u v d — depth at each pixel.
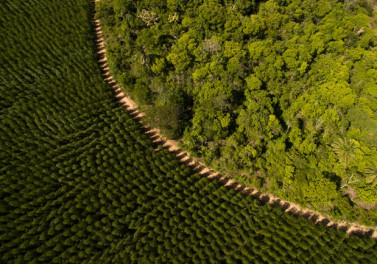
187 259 47.69
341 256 49.31
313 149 59.53
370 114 63.34
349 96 65.31
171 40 82.62
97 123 64.75
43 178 54.75
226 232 51.12
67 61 75.62
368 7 97.38
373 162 56.44
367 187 54.81
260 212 53.78
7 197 51.72
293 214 57.03
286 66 74.56
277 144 60.88
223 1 93.31
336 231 52.34
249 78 70.31
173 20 84.44
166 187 56.09
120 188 54.53
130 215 52.09
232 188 59.72
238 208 54.00
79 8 90.75
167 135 64.50
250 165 60.25
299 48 75.94
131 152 60.69
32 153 58.03
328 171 58.44
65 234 48.84
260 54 74.50
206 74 70.19
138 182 55.91
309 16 88.56
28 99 66.69
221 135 62.34
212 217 52.56
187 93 70.94
